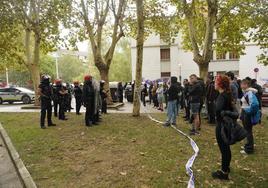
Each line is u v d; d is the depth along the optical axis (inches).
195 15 865.5
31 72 904.9
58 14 817.5
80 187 236.1
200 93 415.2
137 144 365.1
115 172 265.9
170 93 481.7
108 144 368.5
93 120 513.0
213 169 267.7
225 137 233.9
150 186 231.8
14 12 790.5
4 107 1066.1
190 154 317.7
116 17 808.3
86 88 494.6
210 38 673.6
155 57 1831.9
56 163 299.4
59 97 579.8
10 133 464.4
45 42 903.1
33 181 252.7
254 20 767.1
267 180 242.4
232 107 239.6
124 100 1237.1
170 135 413.4
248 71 1641.2
